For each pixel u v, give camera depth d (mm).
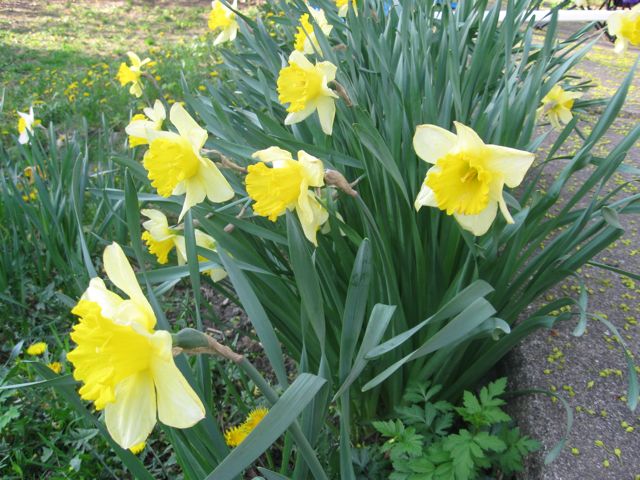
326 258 533
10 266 826
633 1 1760
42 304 808
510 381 567
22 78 1983
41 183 793
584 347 568
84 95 1663
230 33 939
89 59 2229
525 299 537
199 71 1889
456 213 397
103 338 241
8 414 588
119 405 256
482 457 435
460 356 522
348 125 583
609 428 477
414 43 649
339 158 551
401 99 551
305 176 431
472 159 375
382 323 366
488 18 697
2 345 771
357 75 764
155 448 620
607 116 475
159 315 381
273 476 322
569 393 514
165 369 249
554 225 521
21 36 2684
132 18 3178
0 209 915
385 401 593
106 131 975
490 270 512
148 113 622
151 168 469
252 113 736
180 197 593
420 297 528
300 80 558
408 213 517
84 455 562
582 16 1312
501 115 534
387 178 502
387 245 493
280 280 507
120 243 771
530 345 576
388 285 474
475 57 655
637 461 446
